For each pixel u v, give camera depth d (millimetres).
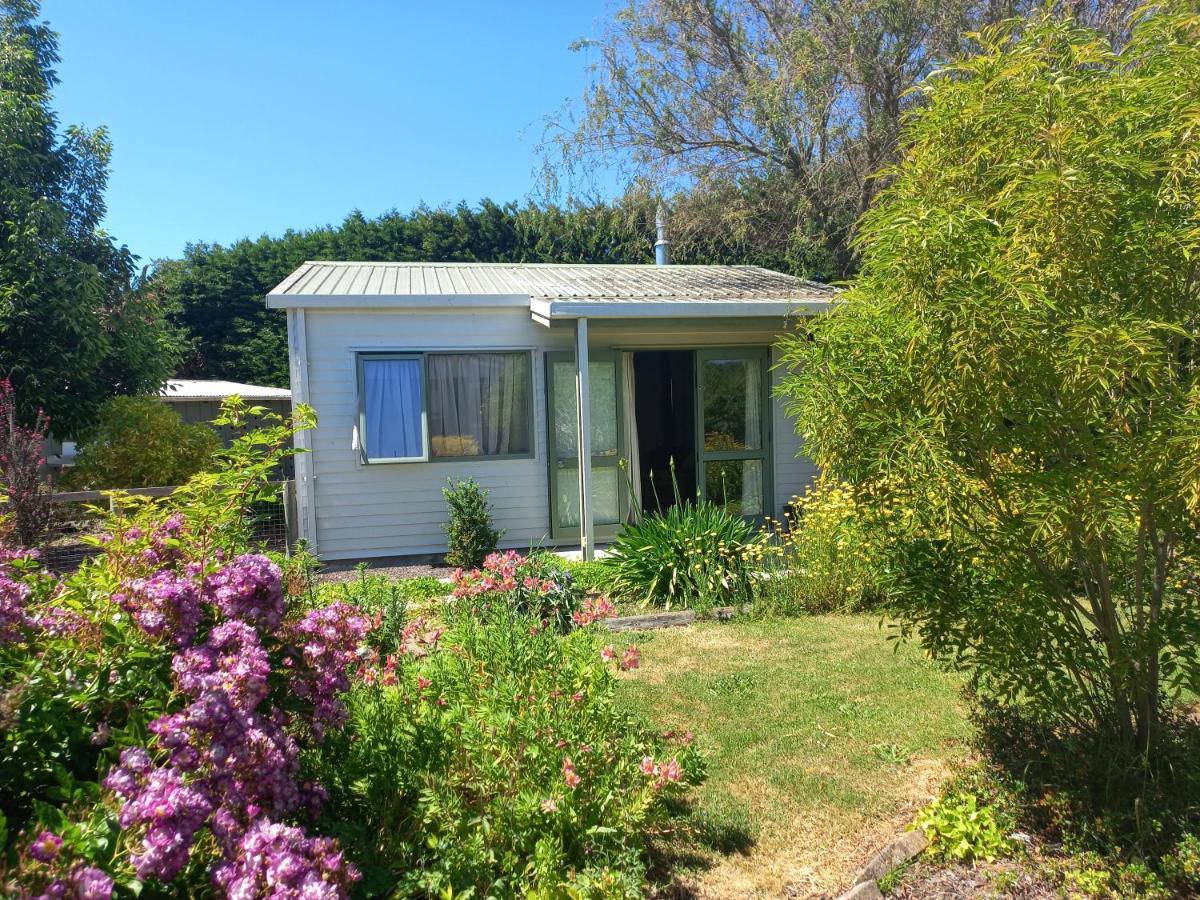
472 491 9492
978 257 2926
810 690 5305
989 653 3443
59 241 12039
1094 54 3186
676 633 6684
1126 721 3391
